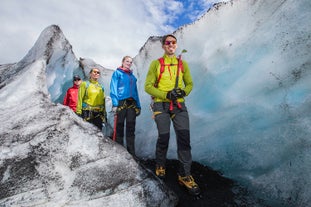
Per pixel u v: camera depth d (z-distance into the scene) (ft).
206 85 14.19
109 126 20.61
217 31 15.42
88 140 9.05
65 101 18.01
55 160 8.05
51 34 20.10
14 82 14.20
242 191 8.62
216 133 11.71
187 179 8.61
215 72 13.97
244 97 11.46
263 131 9.80
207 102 13.58
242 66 12.57
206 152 11.53
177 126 8.87
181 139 8.73
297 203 7.20
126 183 7.86
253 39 12.64
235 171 9.89
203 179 9.73
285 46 10.66
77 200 7.12
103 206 7.13
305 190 7.23
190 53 16.60
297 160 7.99
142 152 14.23
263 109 10.27
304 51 9.80
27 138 8.67
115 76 12.95
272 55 11.08
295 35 10.48
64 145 8.63
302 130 8.35
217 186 9.13
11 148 8.22
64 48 20.93
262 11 13.35
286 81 9.85
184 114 8.90
